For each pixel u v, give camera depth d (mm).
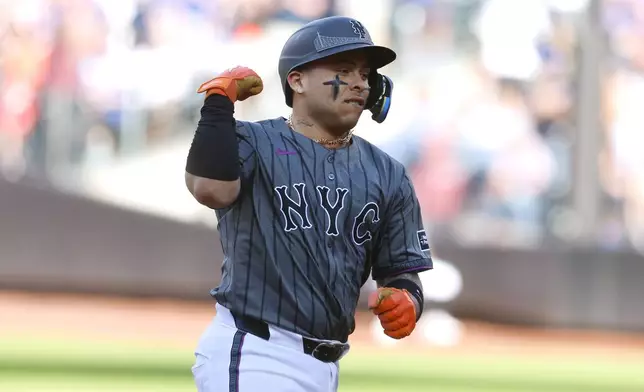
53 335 46219
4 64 64625
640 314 57781
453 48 68062
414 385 34750
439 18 67875
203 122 11766
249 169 12164
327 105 12312
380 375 37375
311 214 12172
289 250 12094
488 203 64812
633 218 64375
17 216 60031
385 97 12867
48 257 60188
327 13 68000
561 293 58031
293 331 12117
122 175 64500
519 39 66812
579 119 63125
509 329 58062
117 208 60188
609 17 66375
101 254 60188
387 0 67875
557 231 63188
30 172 62469
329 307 12242
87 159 64688
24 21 65188
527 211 64062
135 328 50500
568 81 65500
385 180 12711
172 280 60281
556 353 49188
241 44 67688
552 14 66000
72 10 65750
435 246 58250
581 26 64625
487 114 66188
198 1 67938
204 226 60312
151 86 66125
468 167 65375
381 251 13086
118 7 66438
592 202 62719
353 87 12312
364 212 12461
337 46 12102
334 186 12320
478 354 47875
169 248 60281
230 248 12305
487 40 67375
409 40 68125
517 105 66250
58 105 64500
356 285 12641
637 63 66125
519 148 65188
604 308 57969
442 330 55469
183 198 64562
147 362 37875
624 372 41750
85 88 65188
